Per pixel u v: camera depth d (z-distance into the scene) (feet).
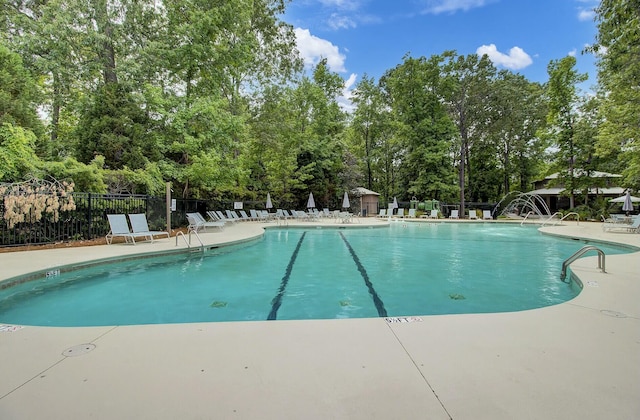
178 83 53.47
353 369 7.16
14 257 22.03
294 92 85.20
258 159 76.64
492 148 105.29
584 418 5.44
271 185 80.38
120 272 21.86
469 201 107.86
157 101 42.19
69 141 43.37
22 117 33.22
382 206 115.75
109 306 15.19
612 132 54.03
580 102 73.67
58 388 6.34
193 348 8.29
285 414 5.54
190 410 5.64
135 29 46.57
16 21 39.81
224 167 49.06
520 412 5.61
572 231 44.78
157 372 7.01
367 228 56.49
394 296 16.89
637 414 5.54
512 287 18.56
